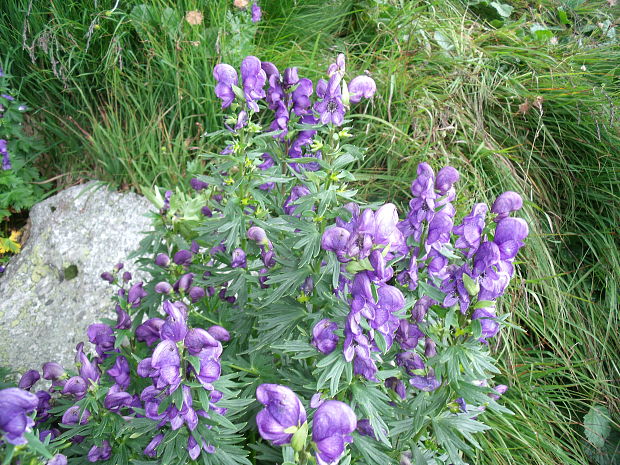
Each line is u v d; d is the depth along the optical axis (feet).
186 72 2.75
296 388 1.42
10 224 2.91
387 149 2.54
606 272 2.44
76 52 2.86
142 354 1.58
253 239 1.58
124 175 2.74
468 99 2.76
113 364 1.49
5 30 2.96
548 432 2.12
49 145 3.08
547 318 2.33
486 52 2.95
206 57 2.77
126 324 1.48
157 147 2.79
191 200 1.96
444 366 1.27
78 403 1.30
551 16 3.48
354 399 1.23
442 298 1.25
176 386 1.07
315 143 1.40
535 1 3.49
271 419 0.92
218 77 1.51
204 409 1.10
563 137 2.68
